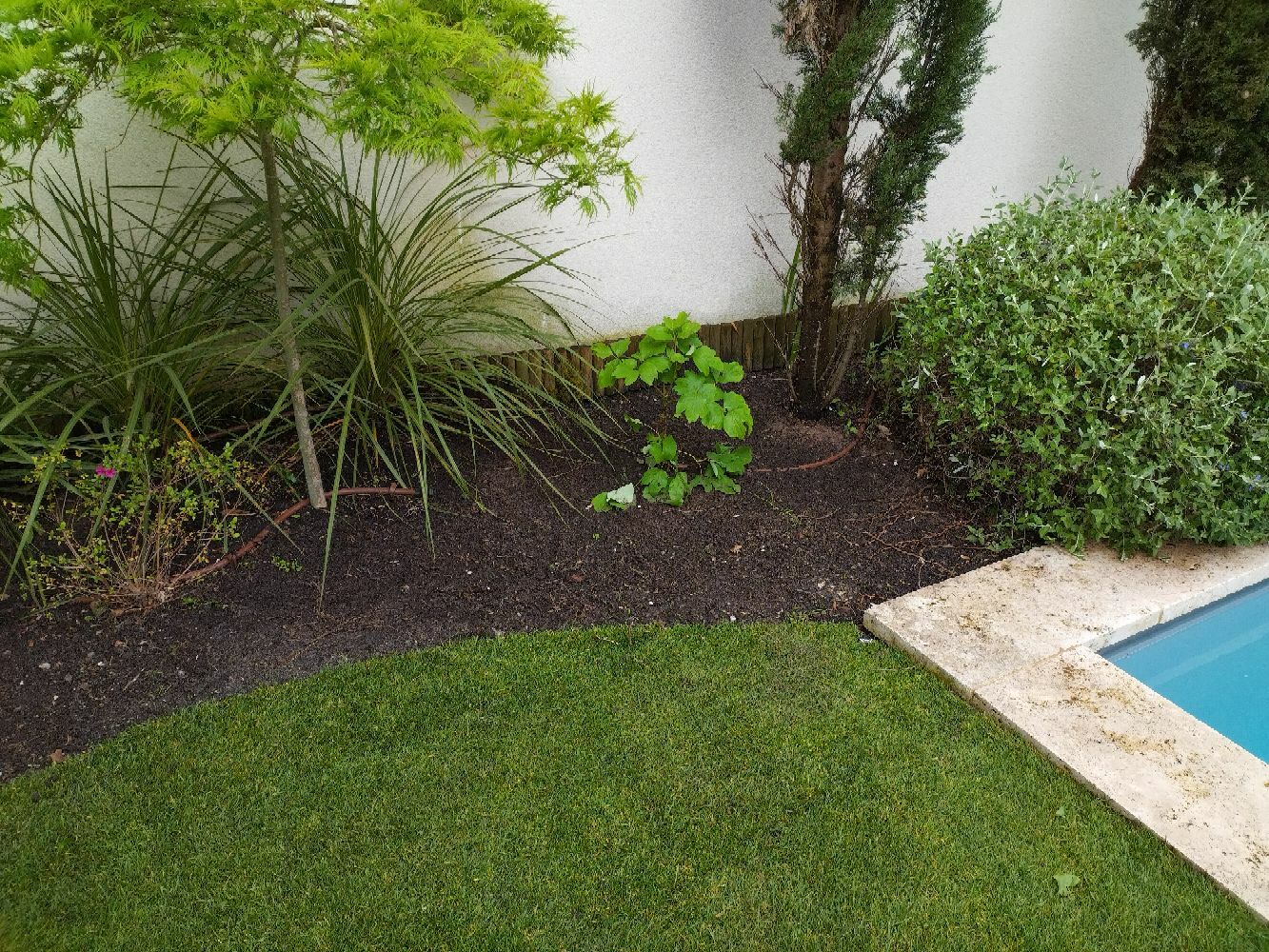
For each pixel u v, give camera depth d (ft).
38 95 6.54
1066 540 9.77
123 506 8.50
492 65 7.96
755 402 12.86
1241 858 6.12
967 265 11.25
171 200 10.15
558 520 9.80
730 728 7.22
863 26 9.82
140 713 7.14
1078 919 5.76
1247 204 14.10
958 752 7.07
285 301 8.63
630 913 5.69
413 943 5.45
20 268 7.32
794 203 11.50
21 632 7.72
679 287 13.30
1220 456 8.97
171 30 6.07
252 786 6.52
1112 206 11.58
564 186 9.02
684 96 12.10
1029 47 14.75
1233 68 13.39
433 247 10.93
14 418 7.99
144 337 9.52
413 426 10.30
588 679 7.70
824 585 9.16
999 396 10.00
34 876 5.81
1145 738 7.14
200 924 5.54
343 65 6.00
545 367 11.74
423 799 6.46
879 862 6.11
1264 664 9.27
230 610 8.18
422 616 8.35
